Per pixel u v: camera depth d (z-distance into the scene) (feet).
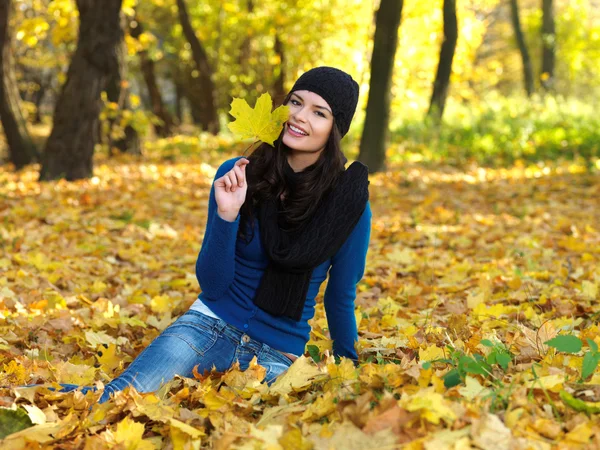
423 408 6.93
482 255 21.58
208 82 67.51
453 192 37.06
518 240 22.94
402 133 55.77
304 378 8.66
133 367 9.08
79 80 36.01
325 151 9.50
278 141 9.50
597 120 52.21
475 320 13.03
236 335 9.56
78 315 14.21
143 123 48.19
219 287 9.45
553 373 8.45
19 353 11.65
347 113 9.54
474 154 49.34
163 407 8.08
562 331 11.74
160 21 79.25
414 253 21.13
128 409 8.13
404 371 8.43
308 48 72.59
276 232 9.32
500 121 54.29
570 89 110.22
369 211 9.89
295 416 7.64
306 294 9.67
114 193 32.86
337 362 10.18
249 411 8.21
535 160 47.57
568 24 102.68
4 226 23.49
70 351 12.35
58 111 36.17
